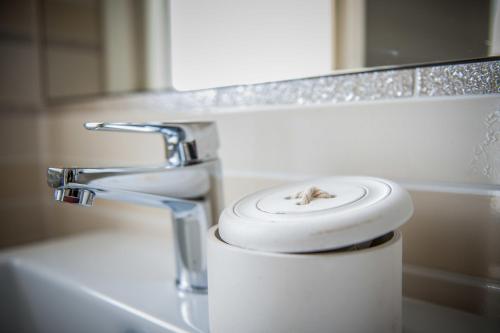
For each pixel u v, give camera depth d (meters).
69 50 0.68
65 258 0.52
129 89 0.58
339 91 0.39
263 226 0.24
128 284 0.43
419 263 0.36
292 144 0.43
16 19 0.74
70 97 0.69
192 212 0.40
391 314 0.26
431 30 0.33
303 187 0.32
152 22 0.54
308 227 0.23
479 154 0.32
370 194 0.27
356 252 0.24
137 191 0.35
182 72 0.51
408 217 0.25
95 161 0.66
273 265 0.24
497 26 0.30
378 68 0.36
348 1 0.37
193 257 0.40
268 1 0.42
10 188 0.76
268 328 0.24
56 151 0.75
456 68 0.33
